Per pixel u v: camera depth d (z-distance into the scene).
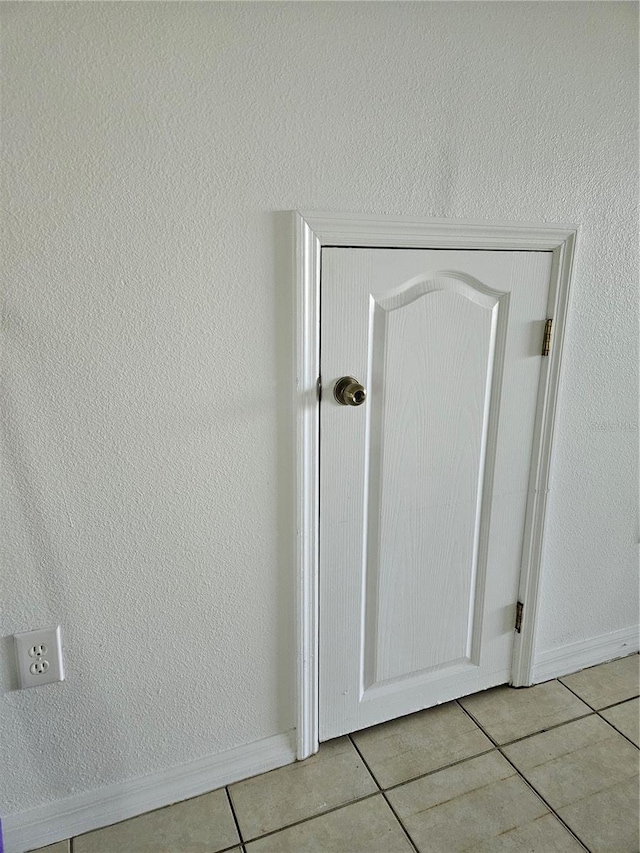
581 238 1.36
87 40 0.90
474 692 1.61
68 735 1.14
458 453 1.38
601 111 1.31
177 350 1.06
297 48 1.02
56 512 1.04
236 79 1.00
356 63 1.07
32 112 0.89
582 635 1.72
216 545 1.18
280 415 1.17
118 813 1.21
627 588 1.75
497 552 1.50
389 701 1.48
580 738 1.45
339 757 1.38
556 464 1.50
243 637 1.25
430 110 1.15
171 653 1.20
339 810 1.24
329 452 1.23
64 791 1.17
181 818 1.22
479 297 1.30
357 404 1.17
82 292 0.97
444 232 1.21
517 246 1.29
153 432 1.08
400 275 1.21
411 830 1.20
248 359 1.12
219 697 1.26
